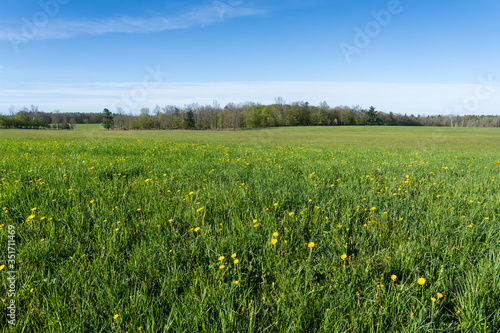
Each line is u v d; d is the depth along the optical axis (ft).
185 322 5.83
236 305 6.59
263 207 12.58
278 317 6.08
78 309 6.03
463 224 10.75
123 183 16.44
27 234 9.41
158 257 8.34
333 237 9.61
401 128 329.31
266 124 369.09
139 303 6.30
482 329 5.59
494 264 7.55
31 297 6.48
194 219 11.00
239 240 9.33
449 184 17.87
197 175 19.97
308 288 7.09
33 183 15.02
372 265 7.93
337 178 20.90
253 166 25.80
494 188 17.11
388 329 5.85
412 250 8.66
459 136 197.16
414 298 6.50
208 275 7.55
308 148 60.59
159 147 42.37
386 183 18.56
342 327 5.79
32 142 43.50
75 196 13.12
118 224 10.37
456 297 6.62
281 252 8.55
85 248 8.75
